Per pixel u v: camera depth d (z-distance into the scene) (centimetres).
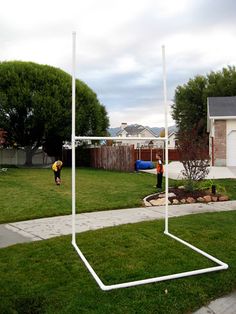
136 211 941
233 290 470
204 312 416
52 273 499
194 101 4694
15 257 560
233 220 814
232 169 2066
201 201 1098
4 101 2638
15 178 1722
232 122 2288
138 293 446
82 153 2847
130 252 586
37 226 773
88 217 864
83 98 2902
